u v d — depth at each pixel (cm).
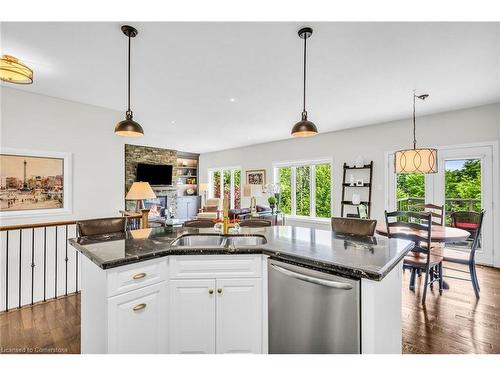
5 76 240
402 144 471
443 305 261
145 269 155
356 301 125
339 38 212
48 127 344
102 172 395
